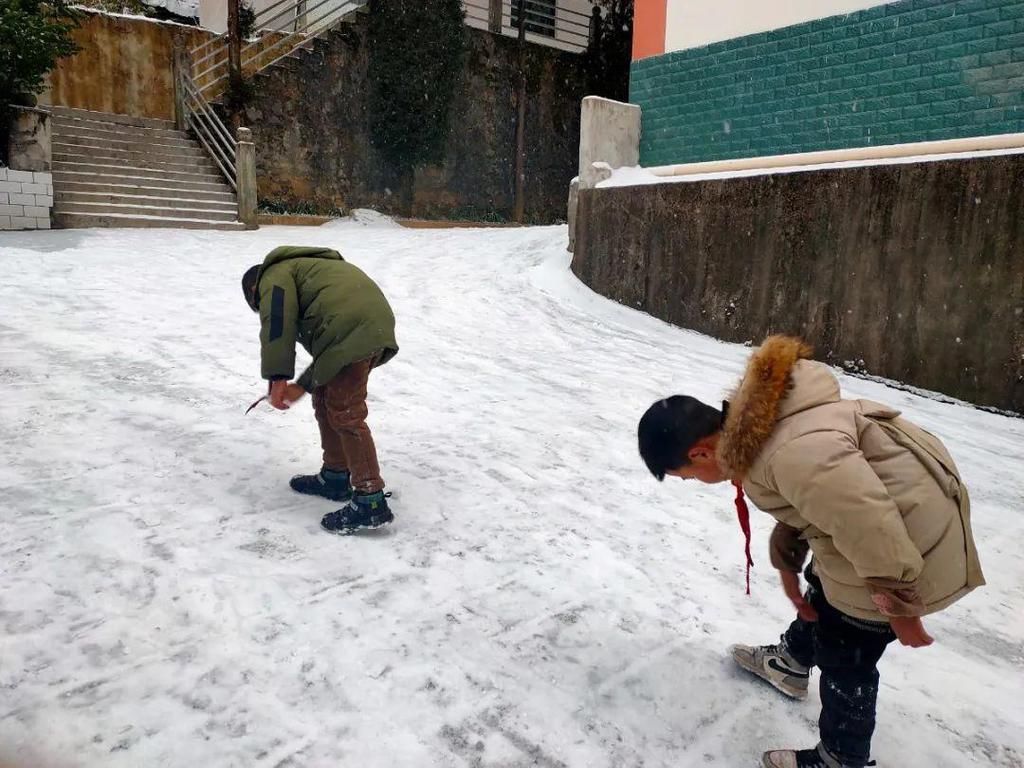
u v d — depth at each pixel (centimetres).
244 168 1446
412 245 1279
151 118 1673
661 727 209
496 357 671
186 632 234
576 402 543
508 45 2053
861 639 177
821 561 172
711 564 310
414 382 565
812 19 830
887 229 665
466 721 204
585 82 2236
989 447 518
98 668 213
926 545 159
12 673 208
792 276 743
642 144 1034
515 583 280
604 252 962
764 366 167
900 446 166
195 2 2273
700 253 833
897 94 769
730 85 920
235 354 584
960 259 619
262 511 323
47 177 1172
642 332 832
